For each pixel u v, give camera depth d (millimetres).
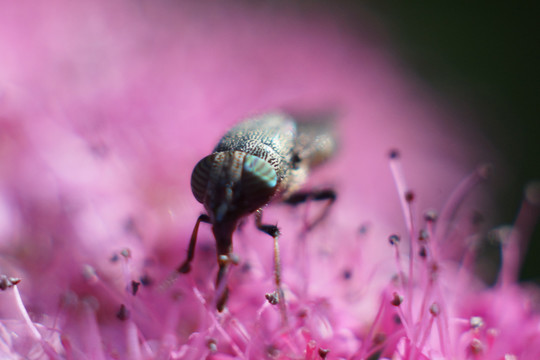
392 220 48
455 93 66
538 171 63
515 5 70
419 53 69
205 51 52
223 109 46
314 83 56
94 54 45
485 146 63
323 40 60
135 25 50
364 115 57
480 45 70
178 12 54
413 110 61
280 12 60
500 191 61
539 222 55
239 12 58
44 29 45
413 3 71
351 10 65
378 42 65
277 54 56
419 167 56
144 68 46
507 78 68
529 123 66
